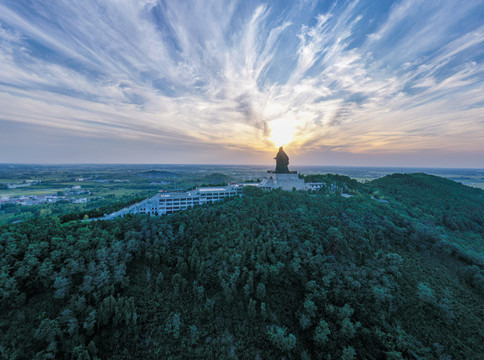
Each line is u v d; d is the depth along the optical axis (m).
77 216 84.06
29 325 45.19
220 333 52.62
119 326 50.44
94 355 44.66
